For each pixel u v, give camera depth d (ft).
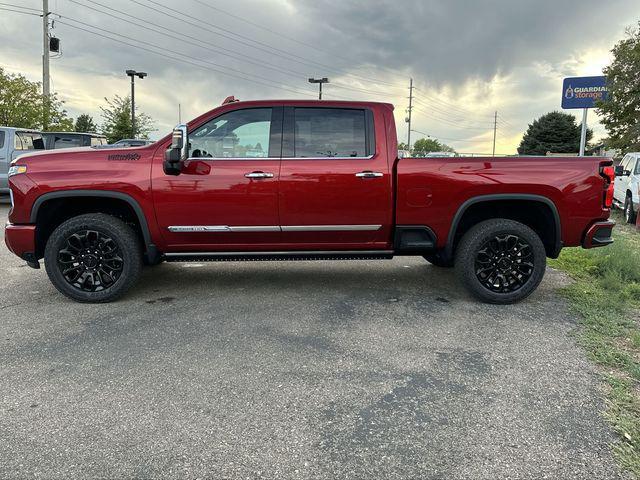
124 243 15.14
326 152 15.34
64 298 16.12
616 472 7.47
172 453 7.93
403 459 7.80
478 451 8.00
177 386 10.12
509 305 15.57
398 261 21.95
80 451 7.96
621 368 11.00
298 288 17.39
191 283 18.01
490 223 15.38
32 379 10.41
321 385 10.20
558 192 15.03
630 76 56.75
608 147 63.67
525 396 9.75
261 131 15.28
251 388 10.05
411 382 10.35
